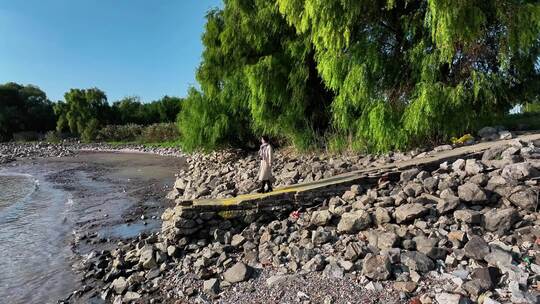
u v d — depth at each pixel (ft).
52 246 38.75
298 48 56.24
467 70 41.06
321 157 53.01
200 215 32.09
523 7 37.17
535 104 58.18
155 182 81.05
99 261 32.78
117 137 239.71
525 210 23.54
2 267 33.19
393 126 42.45
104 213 52.85
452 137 41.52
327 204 33.14
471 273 18.45
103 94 266.98
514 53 39.29
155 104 282.56
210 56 75.56
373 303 18.04
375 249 22.88
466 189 25.82
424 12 41.55
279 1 47.19
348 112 48.24
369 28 44.68
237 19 66.74
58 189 76.07
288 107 60.90
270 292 21.20
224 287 23.25
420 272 19.70
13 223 48.62
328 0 40.65
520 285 16.69
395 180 33.65
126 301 24.45
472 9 36.60
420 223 24.50
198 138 80.53
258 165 60.18
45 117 286.87
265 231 30.55
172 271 27.68
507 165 27.17
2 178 97.81
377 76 44.11
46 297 27.12
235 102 72.02
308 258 24.32
